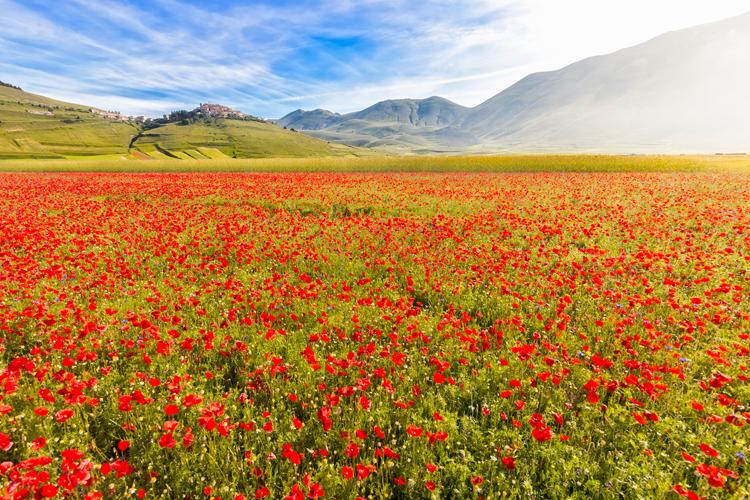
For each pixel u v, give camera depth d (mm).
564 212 15938
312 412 4359
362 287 8227
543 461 3699
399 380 4934
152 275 9289
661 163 42156
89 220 15797
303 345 5824
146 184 31312
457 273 8820
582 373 4996
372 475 3662
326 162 56531
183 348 5676
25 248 11219
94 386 4348
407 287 8258
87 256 10367
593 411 4309
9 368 4410
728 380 4250
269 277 8852
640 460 3672
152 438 3840
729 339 5793
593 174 35969
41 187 28984
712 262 9453
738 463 3582
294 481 3412
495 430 4078
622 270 8812
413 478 3521
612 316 6562
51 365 5109
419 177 36719
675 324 6152
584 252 10531
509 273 8969
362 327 6355
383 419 4203
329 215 17812
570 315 6852
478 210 17453
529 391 4703
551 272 9031
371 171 48656
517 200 19734
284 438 3990
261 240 12516
